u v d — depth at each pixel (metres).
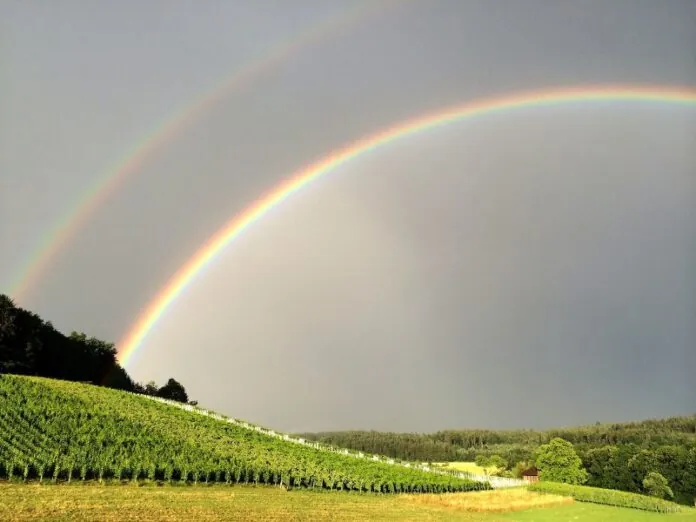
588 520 55.62
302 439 92.69
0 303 97.19
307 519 39.97
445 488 74.62
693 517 61.28
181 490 46.19
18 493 36.12
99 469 45.00
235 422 89.94
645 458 111.75
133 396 86.12
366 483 63.81
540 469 115.56
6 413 55.88
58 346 108.38
